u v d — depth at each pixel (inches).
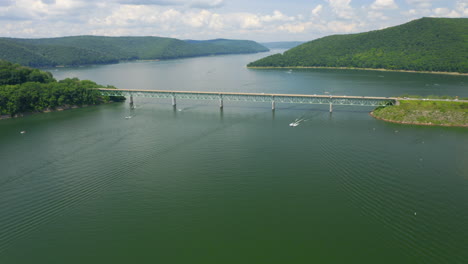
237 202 4490.7
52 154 6353.3
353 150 6269.7
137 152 6427.2
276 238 3720.5
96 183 5108.3
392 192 4616.1
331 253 3447.3
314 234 3767.2
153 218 4165.8
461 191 4581.7
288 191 4744.1
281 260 3363.7
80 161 5989.2
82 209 4384.8
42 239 3772.1
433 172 5206.7
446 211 4109.3
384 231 3774.6
